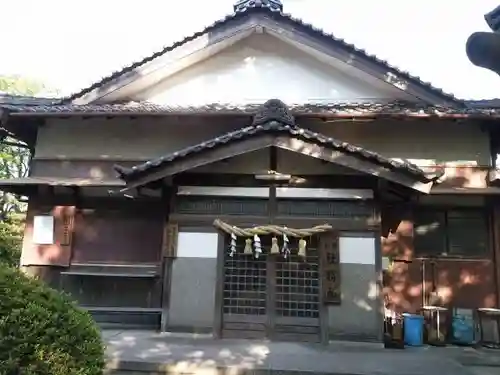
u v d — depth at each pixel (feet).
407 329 28.43
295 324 27.20
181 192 29.30
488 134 33.58
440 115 31.24
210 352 23.41
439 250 32.27
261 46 38.17
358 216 28.14
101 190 34.30
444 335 30.35
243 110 32.78
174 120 35.17
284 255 27.43
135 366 20.76
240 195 28.96
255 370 20.25
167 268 28.63
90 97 36.55
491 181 31.96
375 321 26.68
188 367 20.53
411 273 31.91
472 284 31.48
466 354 25.67
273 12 35.99
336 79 37.37
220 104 36.29
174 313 28.07
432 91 34.60
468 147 33.55
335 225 27.94
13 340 12.26
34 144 40.47
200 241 28.81
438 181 30.30
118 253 33.65
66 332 13.17
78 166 35.40
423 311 30.83
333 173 28.68
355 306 26.96
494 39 10.87
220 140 27.02
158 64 36.58
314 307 27.32
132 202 34.27
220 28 36.70
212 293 28.12
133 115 33.24
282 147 27.17
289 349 24.81
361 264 27.45
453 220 32.60
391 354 24.77
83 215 34.32
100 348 14.03
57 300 13.84
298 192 28.71
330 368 20.88
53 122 36.14
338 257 27.55
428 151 33.73
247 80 37.70
